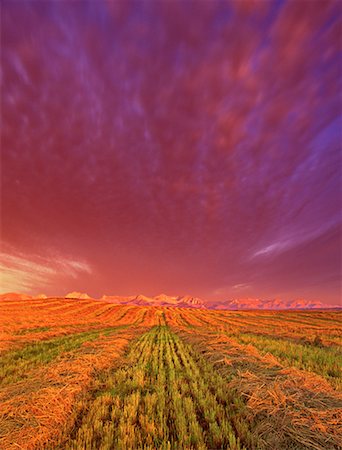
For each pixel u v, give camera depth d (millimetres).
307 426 3574
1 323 20469
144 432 3631
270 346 11305
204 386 5551
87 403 4781
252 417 3969
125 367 7863
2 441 3340
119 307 61938
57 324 23672
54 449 3326
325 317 43531
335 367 7602
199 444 3291
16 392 4941
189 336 16656
